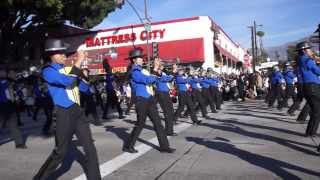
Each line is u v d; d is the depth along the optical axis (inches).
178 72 576.7
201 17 1472.7
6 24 1362.0
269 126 526.6
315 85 420.5
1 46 1406.3
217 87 807.7
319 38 645.3
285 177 285.6
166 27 1508.4
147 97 376.5
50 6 1197.1
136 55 374.6
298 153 358.9
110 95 698.2
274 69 793.6
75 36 1633.9
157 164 335.3
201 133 487.5
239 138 441.7
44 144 455.8
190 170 312.0
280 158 341.1
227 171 305.6
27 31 1466.5
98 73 1568.7
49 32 1569.9
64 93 259.1
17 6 1244.5
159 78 462.0
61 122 257.9
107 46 1595.7
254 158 343.9
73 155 373.1
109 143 437.1
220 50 1686.8
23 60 1514.5
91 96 597.3
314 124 432.5
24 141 476.1
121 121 656.4
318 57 440.1
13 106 432.5
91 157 264.2
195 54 1472.7
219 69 1701.5
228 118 638.5
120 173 310.8
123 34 1574.8
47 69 257.0
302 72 426.9
